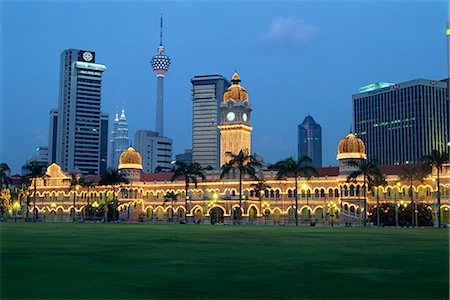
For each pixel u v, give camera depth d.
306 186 159.38
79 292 24.62
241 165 142.88
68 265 34.62
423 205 142.88
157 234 75.56
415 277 29.44
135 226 117.31
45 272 31.25
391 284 27.09
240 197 142.38
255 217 168.38
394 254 42.44
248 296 23.86
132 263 35.78
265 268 33.09
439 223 125.19
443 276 29.78
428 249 47.62
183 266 34.12
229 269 32.66
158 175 195.88
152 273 30.88
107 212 182.62
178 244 53.72
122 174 180.75
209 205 168.88
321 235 73.75
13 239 62.03
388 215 144.25
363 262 36.47
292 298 23.50
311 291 25.11
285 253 43.22
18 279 28.53
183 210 178.25
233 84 189.62
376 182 135.75
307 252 44.22
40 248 48.06
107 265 34.66
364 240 61.38
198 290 25.31
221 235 73.12
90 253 42.97
